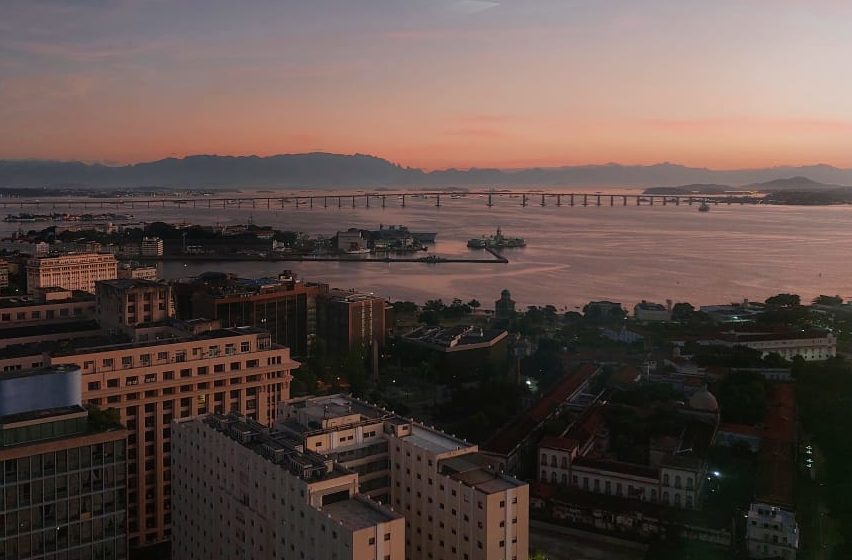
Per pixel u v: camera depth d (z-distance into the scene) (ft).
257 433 574.97
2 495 467.93
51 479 483.10
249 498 551.18
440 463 549.54
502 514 510.99
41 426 485.15
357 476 513.45
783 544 649.61
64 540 490.90
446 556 540.52
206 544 609.83
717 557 655.76
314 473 503.61
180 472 646.74
